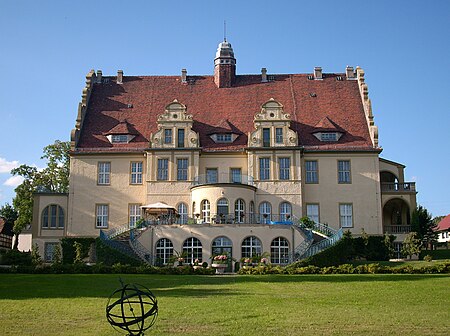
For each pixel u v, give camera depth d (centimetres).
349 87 6106
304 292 2527
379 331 1597
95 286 2791
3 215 9338
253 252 4703
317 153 5509
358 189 5450
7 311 1953
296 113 5838
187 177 5416
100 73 6269
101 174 5528
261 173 5416
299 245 4719
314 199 5447
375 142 5509
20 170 6762
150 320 1752
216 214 5028
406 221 5834
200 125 5750
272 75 6291
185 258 4662
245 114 5847
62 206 5534
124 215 5453
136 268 3831
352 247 4762
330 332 1580
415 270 3684
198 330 1602
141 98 6056
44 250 5456
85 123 5791
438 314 1881
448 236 9694
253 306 2047
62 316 1853
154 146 5478
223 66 6225
